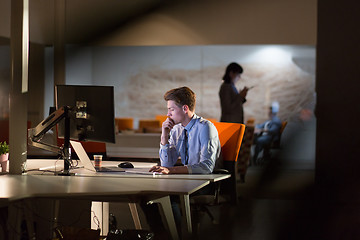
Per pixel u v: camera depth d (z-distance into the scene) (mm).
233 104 7512
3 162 3088
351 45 6234
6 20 9547
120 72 12922
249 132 7488
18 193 2262
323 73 6285
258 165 9570
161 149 3432
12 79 2986
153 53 12742
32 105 10836
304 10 9898
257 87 11953
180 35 10250
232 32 10125
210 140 3223
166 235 3881
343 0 6242
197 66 12406
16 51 2986
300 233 4406
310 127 10555
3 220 2740
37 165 3432
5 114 10414
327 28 6277
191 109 3330
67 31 10266
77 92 3080
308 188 6957
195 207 3586
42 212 3250
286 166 9773
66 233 2943
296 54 11773
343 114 6219
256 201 5945
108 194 2328
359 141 6168
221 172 3461
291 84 11828
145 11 10281
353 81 6223
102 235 3293
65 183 2592
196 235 3561
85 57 13008
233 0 10078
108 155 4422
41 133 3090
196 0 10172
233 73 7500
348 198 6055
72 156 4305
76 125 3109
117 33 10344
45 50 10922
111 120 2965
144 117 12875
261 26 10039
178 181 2705
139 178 2822
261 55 11922
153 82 12773
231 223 4766
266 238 4215
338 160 6219
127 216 4652
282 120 11805
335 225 4738
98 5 10281
